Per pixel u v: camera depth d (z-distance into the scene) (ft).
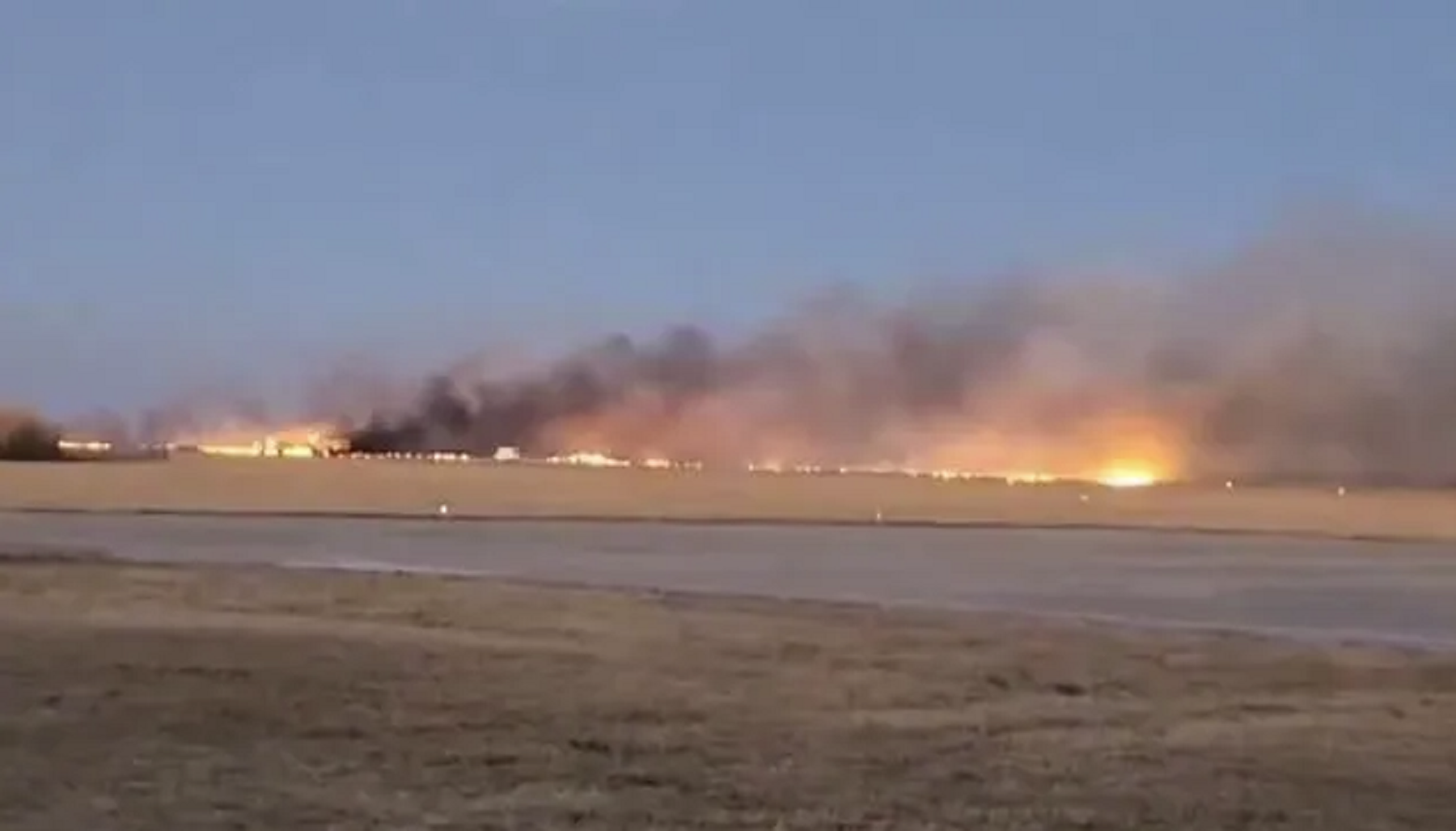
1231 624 97.35
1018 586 128.88
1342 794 45.52
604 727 53.57
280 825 39.88
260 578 108.37
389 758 47.85
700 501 291.38
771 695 61.67
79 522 196.65
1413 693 65.21
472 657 69.41
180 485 299.99
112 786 43.52
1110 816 42.55
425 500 272.31
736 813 42.06
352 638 74.74
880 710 58.90
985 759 49.90
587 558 153.28
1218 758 50.62
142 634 74.23
